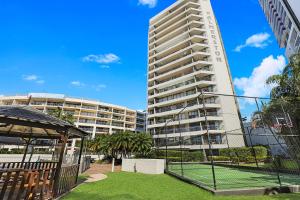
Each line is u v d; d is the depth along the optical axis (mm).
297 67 14977
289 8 43906
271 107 14648
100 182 10594
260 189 7828
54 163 8266
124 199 6789
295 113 14125
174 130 44594
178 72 51281
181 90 48156
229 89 43969
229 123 39062
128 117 84438
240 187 8164
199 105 41875
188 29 55125
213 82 43781
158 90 55719
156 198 7035
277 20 53438
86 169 19031
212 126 39156
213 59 47344
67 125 7328
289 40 45938
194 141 38469
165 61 57875
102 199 6766
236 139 36875
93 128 70125
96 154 37719
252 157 24297
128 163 17719
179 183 10258
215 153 36094
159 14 65938
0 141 12266
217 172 14898
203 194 7645
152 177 12773
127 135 27766
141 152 27375
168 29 60312
